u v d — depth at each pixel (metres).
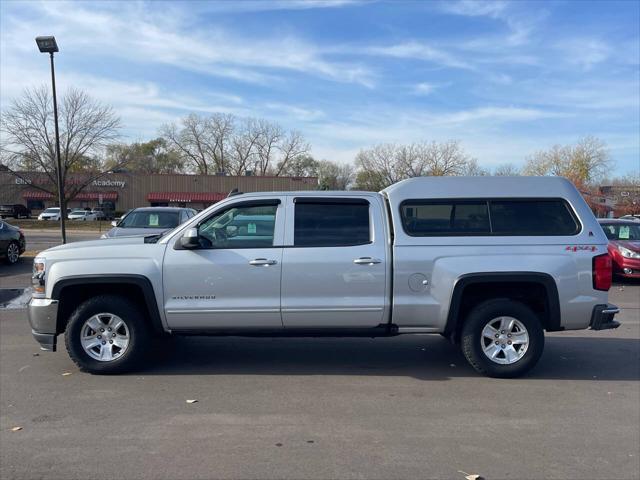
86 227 42.44
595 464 3.79
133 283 5.63
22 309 9.67
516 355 5.74
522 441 4.18
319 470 3.68
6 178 53.44
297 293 5.66
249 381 5.64
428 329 5.77
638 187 49.22
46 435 4.23
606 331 8.16
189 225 5.76
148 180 66.56
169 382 5.58
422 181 5.86
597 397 5.21
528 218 5.77
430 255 5.63
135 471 3.65
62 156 43.34
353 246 5.68
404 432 4.33
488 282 5.65
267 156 78.94
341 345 7.19
